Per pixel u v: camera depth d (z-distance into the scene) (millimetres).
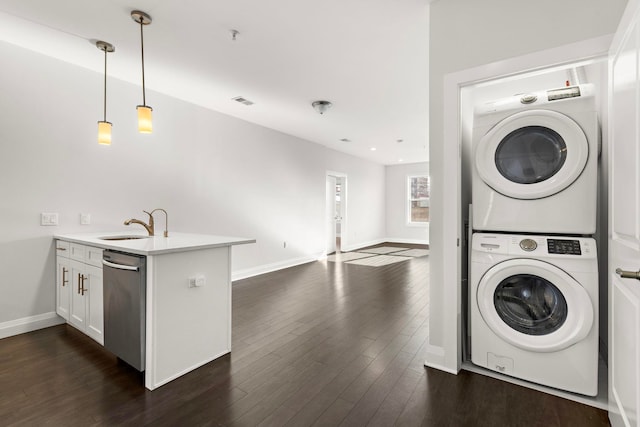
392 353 2293
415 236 8859
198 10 2100
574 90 1743
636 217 1104
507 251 1867
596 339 1660
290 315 3119
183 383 1892
